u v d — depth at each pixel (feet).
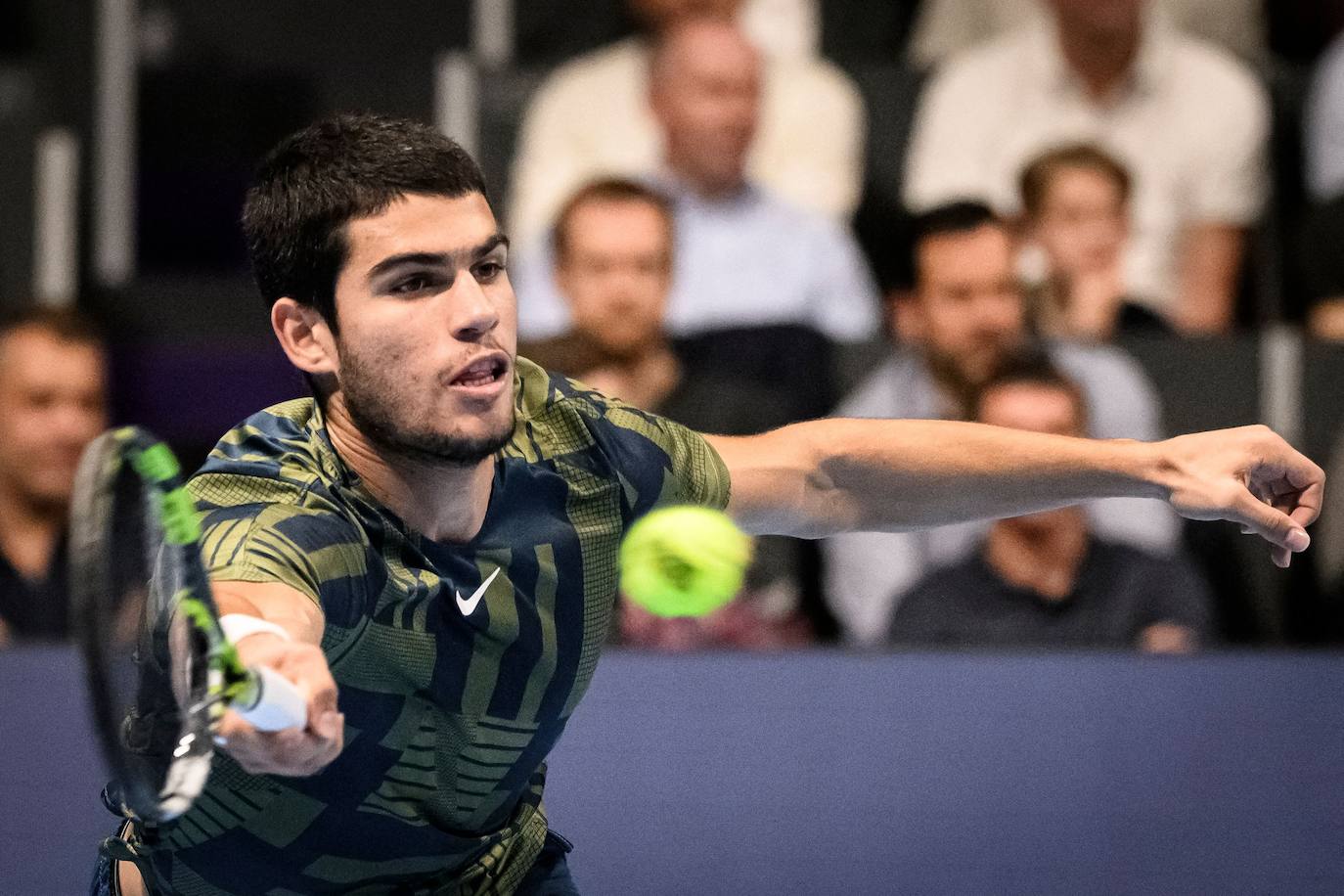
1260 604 72.28
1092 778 54.19
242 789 30.76
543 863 36.35
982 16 98.73
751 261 85.40
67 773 53.83
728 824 51.57
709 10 93.71
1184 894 48.91
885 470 36.76
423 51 102.17
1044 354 75.36
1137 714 57.16
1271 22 102.73
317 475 30.01
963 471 36.81
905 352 76.18
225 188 97.19
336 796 30.99
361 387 29.71
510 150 89.76
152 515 26.43
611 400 34.63
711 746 55.01
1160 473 35.78
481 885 33.99
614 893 48.06
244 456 30.71
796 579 70.90
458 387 29.45
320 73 95.55
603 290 75.25
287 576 27.58
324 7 98.84
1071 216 85.35
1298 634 72.69
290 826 31.42
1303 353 76.07
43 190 90.53
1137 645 67.77
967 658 59.93
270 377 83.97
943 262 74.74
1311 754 55.21
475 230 29.63
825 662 59.62
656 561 34.01
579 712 56.44
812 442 36.86
